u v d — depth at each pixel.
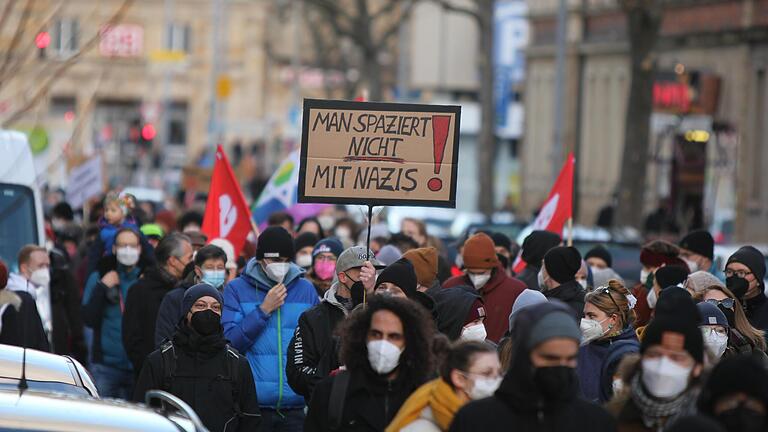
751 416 9.74
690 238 20.41
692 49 62.47
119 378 21.50
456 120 16.50
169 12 99.88
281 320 16.92
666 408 10.63
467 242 18.08
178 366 14.86
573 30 73.69
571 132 73.75
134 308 19.62
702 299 16.08
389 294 12.55
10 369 13.22
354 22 72.19
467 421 10.20
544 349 10.02
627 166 45.62
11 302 18.50
